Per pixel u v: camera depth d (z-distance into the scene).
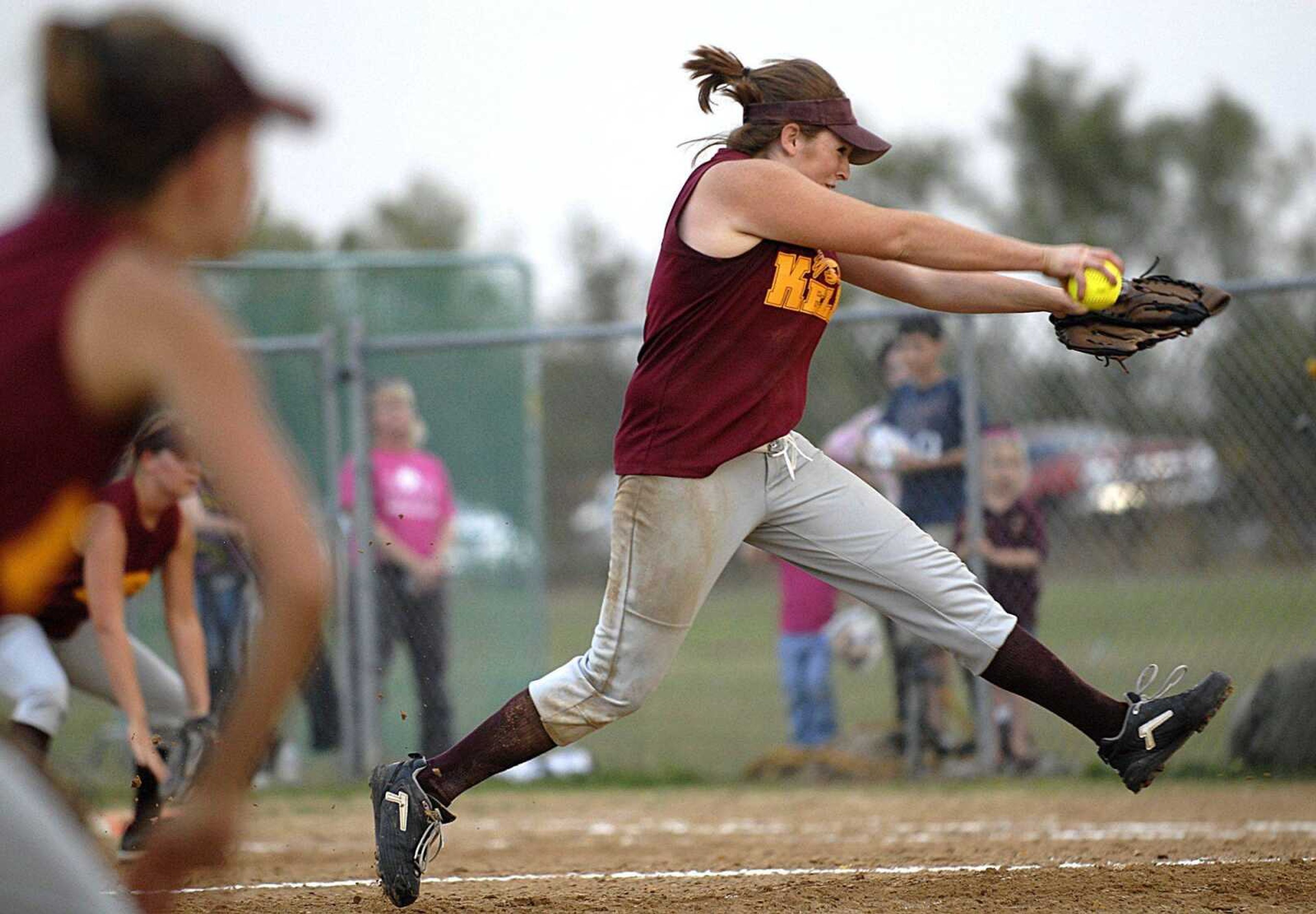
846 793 23.38
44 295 5.07
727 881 13.12
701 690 35.56
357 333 25.86
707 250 10.74
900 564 11.69
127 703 14.97
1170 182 101.25
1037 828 18.45
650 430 11.09
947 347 26.50
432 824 11.40
